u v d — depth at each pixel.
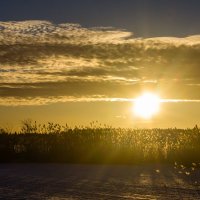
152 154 24.83
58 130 29.92
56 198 14.15
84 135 28.59
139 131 28.92
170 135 29.56
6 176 19.28
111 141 26.72
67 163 24.39
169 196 14.38
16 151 26.61
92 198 14.05
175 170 20.97
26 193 15.11
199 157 24.30
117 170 21.11
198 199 13.95
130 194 14.70
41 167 22.58
